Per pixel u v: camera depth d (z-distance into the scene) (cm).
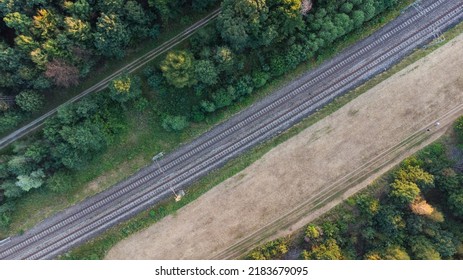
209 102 6612
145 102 6712
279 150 6894
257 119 6869
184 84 6222
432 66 6800
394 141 6844
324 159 6888
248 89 6619
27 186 6406
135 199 6912
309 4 6075
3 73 5900
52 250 6894
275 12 5888
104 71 6700
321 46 6619
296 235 6881
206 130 6888
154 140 6912
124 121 6819
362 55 6812
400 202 6562
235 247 6925
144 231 6944
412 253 6612
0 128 6322
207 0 6247
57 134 6381
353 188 6844
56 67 5819
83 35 5772
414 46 6806
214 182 6912
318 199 6881
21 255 6875
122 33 5931
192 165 6912
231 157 6906
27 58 5841
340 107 6838
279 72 6631
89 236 6912
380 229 6750
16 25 5594
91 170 6912
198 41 6384
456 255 6700
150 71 6525
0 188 6475
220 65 6178
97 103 6619
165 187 6912
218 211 6938
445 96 6819
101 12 5825
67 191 6912
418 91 6819
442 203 6875
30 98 6138
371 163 6844
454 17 6756
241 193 6925
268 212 6912
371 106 6844
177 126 6638
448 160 6775
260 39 6200
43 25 5628
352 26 6531
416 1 6762
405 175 6625
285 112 6850
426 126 6825
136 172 6931
